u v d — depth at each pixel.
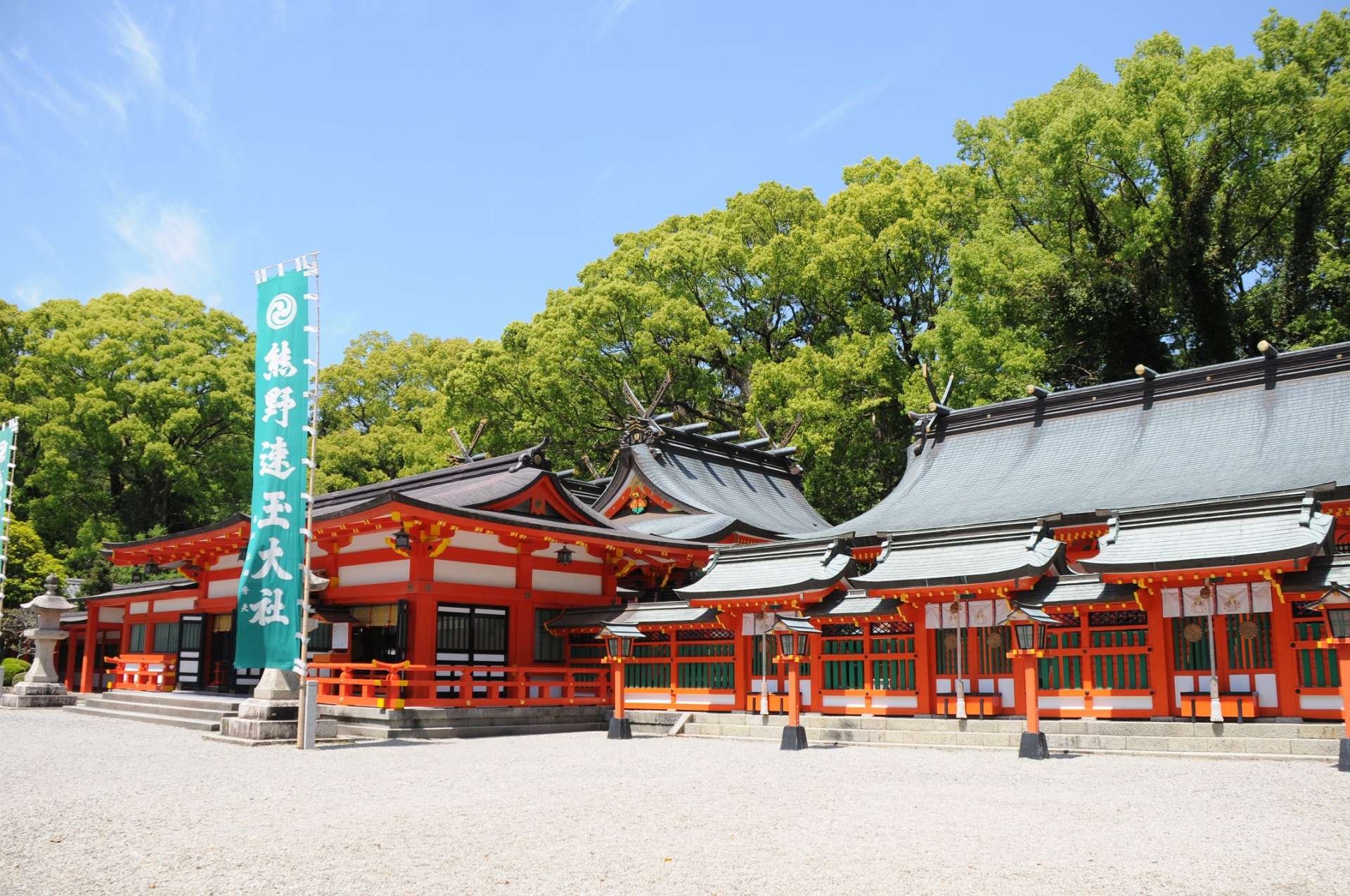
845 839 8.94
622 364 47.06
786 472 38.62
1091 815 10.15
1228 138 39.09
